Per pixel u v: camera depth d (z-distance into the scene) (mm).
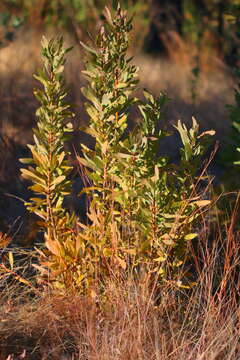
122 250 4500
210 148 7703
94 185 4957
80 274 4562
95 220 4516
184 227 4527
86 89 4457
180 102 8688
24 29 8148
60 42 4488
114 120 4559
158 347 4160
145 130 4531
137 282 4543
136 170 4465
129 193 4355
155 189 4309
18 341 4270
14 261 5027
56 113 4500
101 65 4449
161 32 10398
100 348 4176
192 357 4148
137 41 10164
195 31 10266
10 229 5387
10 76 7168
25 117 6766
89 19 8195
